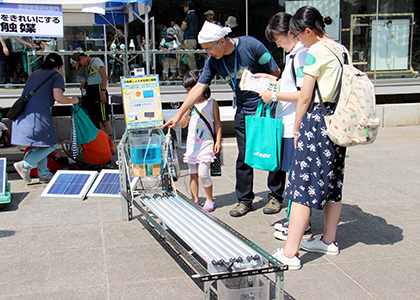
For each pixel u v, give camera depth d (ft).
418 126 29.84
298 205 9.14
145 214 10.18
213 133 13.12
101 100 22.62
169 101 28.25
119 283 8.76
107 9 22.58
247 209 13.05
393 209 13.20
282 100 10.19
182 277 9.01
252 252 7.75
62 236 11.35
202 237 8.50
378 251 10.18
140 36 27.78
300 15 8.89
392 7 31.94
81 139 18.37
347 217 12.57
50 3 15.21
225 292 7.23
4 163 15.23
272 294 8.31
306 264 9.59
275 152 11.04
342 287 8.53
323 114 8.77
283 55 29.99
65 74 27.35
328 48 8.59
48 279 8.96
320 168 8.88
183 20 28.02
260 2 29.07
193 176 13.37
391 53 32.63
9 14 14.88
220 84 29.71
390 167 18.58
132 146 11.97
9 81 26.07
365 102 8.40
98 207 13.82
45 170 16.62
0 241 11.03
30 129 15.43
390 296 8.16
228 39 11.86
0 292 8.43
